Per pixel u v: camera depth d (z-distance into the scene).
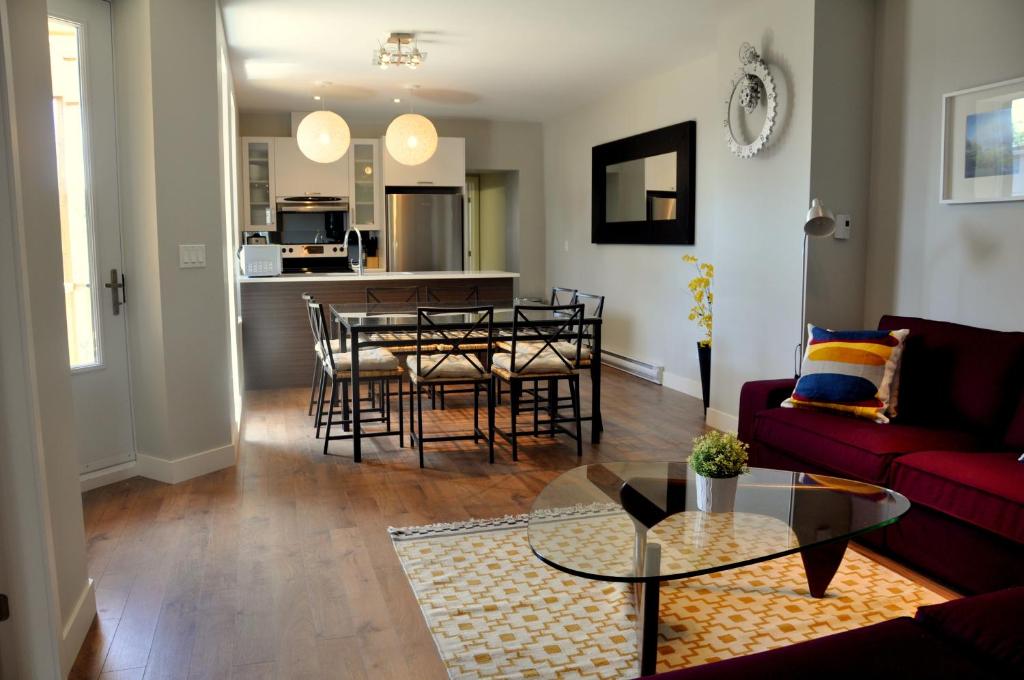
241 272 6.97
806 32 4.16
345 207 8.55
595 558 2.11
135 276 3.99
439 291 6.88
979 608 1.66
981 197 3.63
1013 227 3.52
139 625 2.54
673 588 2.84
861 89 4.22
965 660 1.52
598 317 4.72
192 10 3.96
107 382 3.98
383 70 6.38
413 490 3.90
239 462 4.38
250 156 8.23
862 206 4.30
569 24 5.03
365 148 8.55
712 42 5.49
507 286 7.06
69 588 2.37
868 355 3.47
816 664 1.51
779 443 3.54
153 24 3.77
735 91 4.79
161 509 3.62
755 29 4.58
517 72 6.48
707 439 2.49
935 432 3.21
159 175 3.84
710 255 6.00
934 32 3.86
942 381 3.42
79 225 3.83
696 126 6.09
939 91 3.85
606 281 7.78
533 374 4.43
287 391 6.43
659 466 2.94
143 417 4.08
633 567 2.05
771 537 2.25
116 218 3.97
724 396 5.06
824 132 4.17
